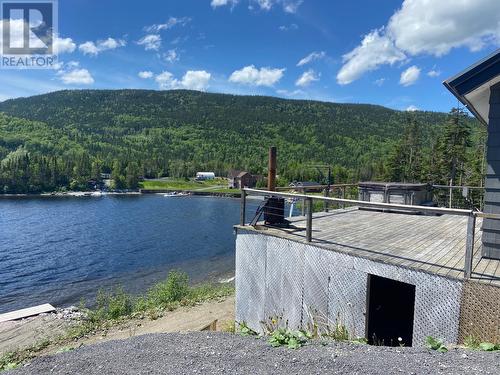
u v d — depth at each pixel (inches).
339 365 117.3
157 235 1273.4
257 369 120.2
